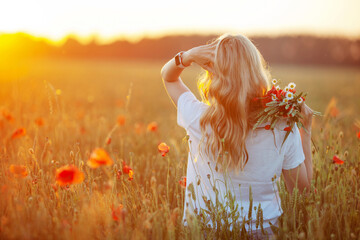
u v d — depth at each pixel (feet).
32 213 5.75
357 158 8.52
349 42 185.37
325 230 6.08
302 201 6.01
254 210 6.07
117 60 203.82
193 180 6.36
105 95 38.11
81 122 15.96
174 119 18.75
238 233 5.79
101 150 5.33
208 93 6.21
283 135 5.78
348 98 45.37
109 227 5.68
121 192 7.16
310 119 6.13
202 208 6.04
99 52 211.41
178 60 6.23
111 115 20.45
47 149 9.27
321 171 7.74
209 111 5.81
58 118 13.15
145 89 50.14
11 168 6.12
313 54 192.13
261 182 5.98
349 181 7.66
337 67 185.26
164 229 5.94
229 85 5.61
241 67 5.63
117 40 213.05
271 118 5.58
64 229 5.26
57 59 156.25
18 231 5.23
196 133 6.09
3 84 25.36
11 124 12.41
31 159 7.65
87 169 7.15
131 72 99.40
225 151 5.68
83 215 5.52
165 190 8.37
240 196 5.96
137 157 10.37
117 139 12.60
